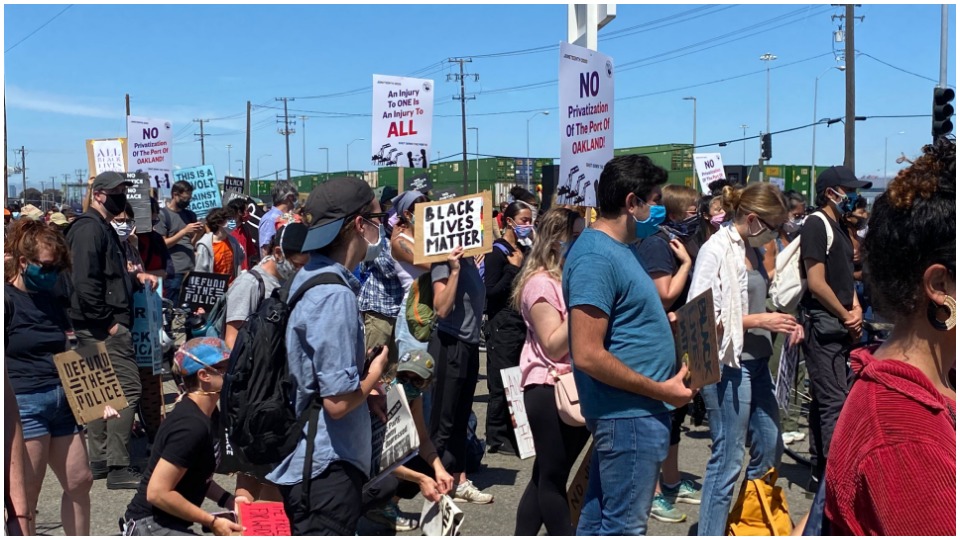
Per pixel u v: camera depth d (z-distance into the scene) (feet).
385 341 18.67
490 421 21.42
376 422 11.37
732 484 13.21
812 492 17.79
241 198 38.78
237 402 9.66
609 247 10.36
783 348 16.57
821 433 16.80
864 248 5.23
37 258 12.48
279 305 9.87
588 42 19.35
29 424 12.41
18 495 9.62
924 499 4.52
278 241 16.90
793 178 125.39
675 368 10.73
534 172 154.51
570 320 10.30
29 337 12.41
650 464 10.41
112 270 18.10
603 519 10.73
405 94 25.88
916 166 4.99
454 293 16.29
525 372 12.71
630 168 10.36
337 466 9.84
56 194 156.66
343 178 10.16
